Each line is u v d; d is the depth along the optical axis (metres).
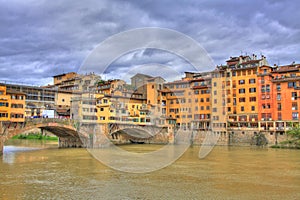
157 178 36.84
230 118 92.12
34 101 97.38
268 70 90.25
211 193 30.05
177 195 29.22
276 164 49.59
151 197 28.39
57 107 100.06
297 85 82.19
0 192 30.36
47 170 42.91
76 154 62.31
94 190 30.94
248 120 89.06
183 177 37.69
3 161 52.03
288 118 82.75
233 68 94.38
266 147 81.69
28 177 37.84
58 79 126.12
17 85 93.25
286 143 79.81
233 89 92.75
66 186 32.78
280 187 32.91
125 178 36.78
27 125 66.56
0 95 67.00
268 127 85.25
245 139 87.75
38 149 73.12
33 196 28.88
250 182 35.28
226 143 89.50
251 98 89.69
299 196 29.41
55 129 74.94
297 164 49.66
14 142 94.75
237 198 28.48
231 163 50.41
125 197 28.41
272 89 86.19
